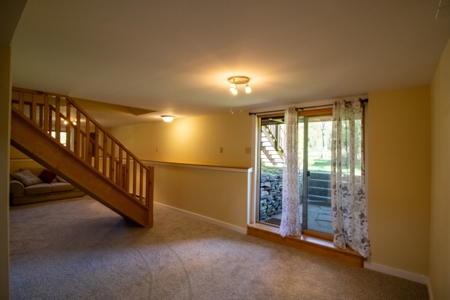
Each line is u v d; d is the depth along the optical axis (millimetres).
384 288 2334
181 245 3303
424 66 1921
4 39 1352
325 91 2754
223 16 1241
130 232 3756
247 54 1742
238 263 2803
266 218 4477
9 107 1454
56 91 2986
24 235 3549
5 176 1449
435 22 1271
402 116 2572
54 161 3090
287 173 3420
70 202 5680
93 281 2361
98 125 3514
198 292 2217
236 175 4016
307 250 3150
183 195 4891
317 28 1356
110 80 2459
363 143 2857
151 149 6230
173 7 1163
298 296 2186
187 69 2082
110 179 3602
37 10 1198
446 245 1578
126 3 1132
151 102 3588
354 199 2879
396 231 2590
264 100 3318
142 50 1699
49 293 2148
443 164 1701
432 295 2100
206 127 4801
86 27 1380
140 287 2277
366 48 1612
